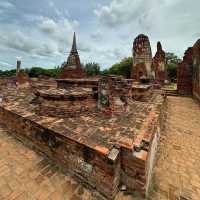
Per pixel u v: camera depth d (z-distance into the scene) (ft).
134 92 25.81
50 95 13.94
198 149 16.62
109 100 15.05
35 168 11.09
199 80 42.04
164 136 19.97
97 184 9.08
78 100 14.71
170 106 37.91
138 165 8.74
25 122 14.21
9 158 12.26
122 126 12.51
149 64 41.78
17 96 24.04
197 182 11.47
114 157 8.23
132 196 8.93
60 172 10.72
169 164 13.73
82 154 9.68
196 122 25.75
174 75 141.69
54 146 11.51
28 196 8.79
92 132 11.14
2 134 16.56
